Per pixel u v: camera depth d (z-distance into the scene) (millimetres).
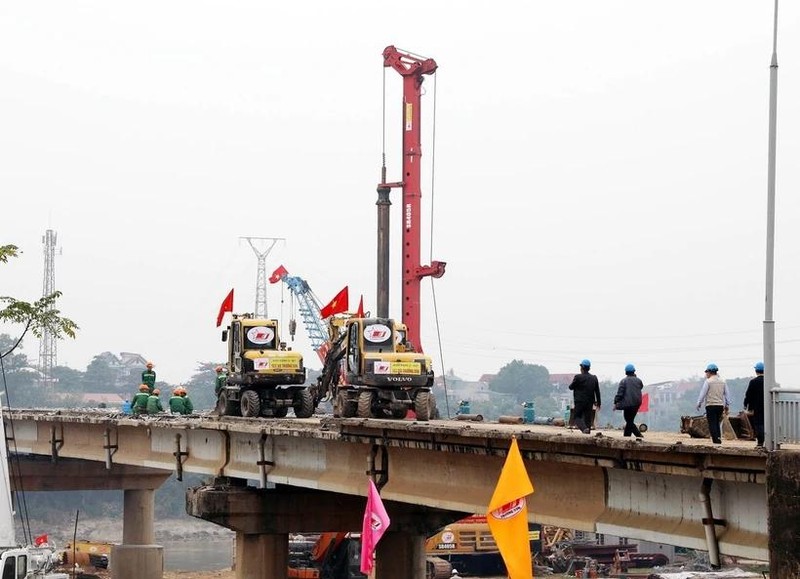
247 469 53125
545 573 95125
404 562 52500
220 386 65312
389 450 43188
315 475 47969
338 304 65312
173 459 60500
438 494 40375
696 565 94875
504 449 35812
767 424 26875
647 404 47906
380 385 53062
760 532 27969
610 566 98500
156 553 85812
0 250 50000
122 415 70500
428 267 76375
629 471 32500
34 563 40250
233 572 97500
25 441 80062
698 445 28500
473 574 94312
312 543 89125
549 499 35406
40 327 52625
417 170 77312
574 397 37000
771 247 27266
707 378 31781
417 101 77625
